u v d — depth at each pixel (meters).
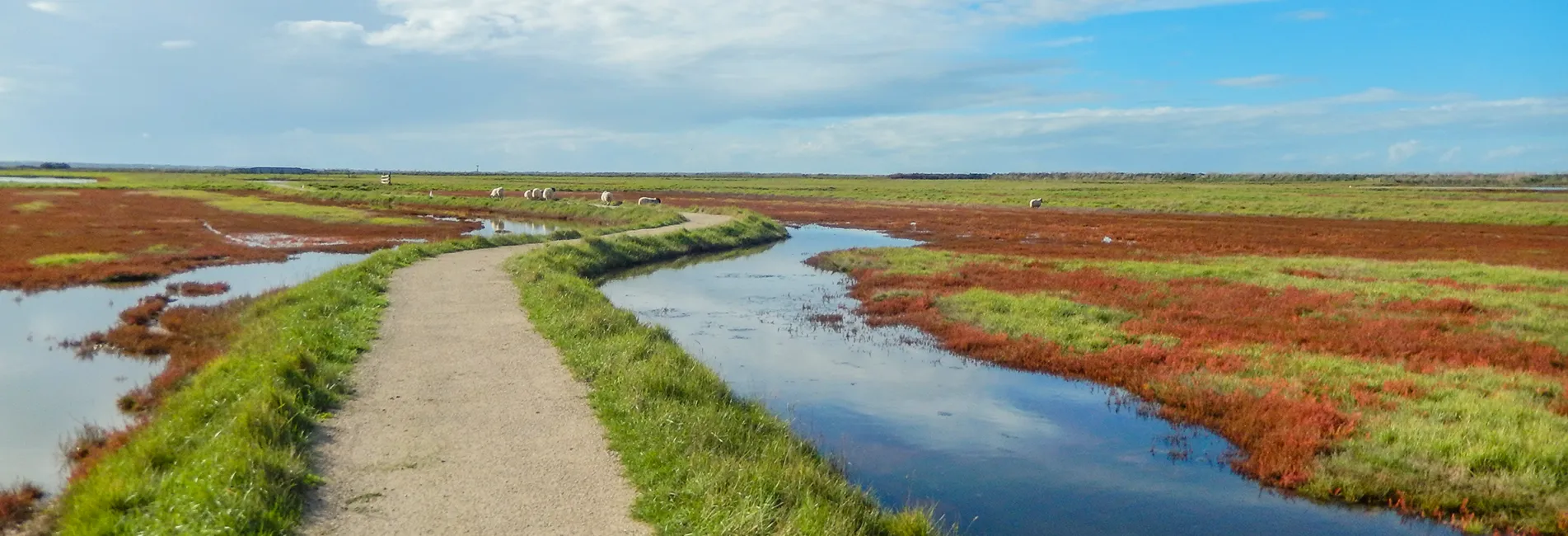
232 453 8.39
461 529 7.57
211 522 7.10
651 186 147.00
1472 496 9.62
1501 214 61.16
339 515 7.82
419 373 13.16
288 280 28.11
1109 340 18.31
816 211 77.06
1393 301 22.67
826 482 8.88
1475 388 13.72
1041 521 9.44
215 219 52.31
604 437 10.20
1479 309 20.98
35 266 28.98
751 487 8.28
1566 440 10.76
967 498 10.06
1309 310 21.73
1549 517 9.10
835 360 17.31
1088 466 11.20
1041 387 15.24
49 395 13.45
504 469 9.08
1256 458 11.09
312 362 12.32
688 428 10.12
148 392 13.35
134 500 7.73
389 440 9.95
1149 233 51.03
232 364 12.73
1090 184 180.00
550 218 65.06
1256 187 140.25
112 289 25.42
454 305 19.66
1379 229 52.34
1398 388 13.64
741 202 91.56
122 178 137.00
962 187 145.88
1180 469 11.09
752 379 15.65
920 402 14.19
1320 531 9.16
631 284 29.38
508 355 14.45
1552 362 15.60
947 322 20.73
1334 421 12.03
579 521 7.80
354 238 43.41
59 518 8.32
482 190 103.69
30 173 173.88
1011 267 31.94
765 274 32.59
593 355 13.94
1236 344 17.45
